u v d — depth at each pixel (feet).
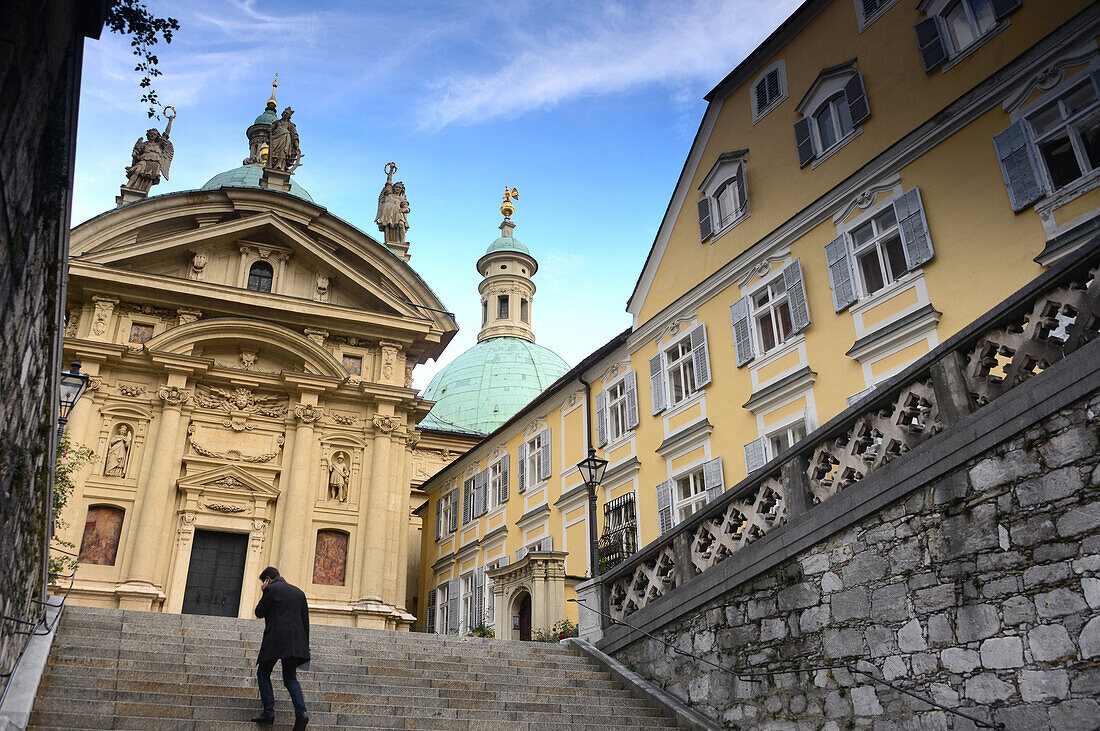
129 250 95.91
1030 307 25.59
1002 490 24.85
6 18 15.80
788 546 32.53
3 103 15.90
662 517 70.28
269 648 29.50
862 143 58.23
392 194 117.50
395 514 98.84
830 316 57.57
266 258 103.45
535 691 38.68
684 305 72.90
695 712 36.37
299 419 98.07
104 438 90.48
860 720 28.32
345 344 104.42
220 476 93.35
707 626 36.81
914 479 27.48
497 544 100.99
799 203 62.64
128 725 27.32
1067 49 45.91
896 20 57.41
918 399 29.04
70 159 23.41
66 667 31.78
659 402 73.72
